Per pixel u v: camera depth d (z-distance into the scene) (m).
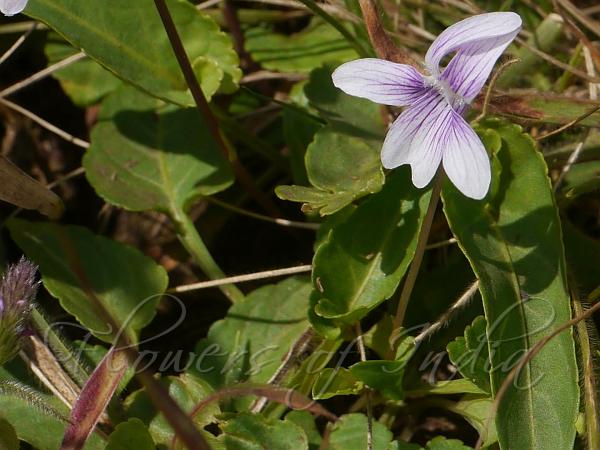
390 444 0.14
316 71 0.16
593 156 0.16
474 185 0.13
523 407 0.14
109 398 0.14
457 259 0.16
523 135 0.15
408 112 0.13
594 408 0.14
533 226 0.15
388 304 0.16
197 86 0.15
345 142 0.16
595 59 0.16
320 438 0.15
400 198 0.15
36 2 0.16
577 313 0.15
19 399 0.15
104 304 0.16
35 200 0.15
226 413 0.14
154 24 0.16
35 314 0.15
